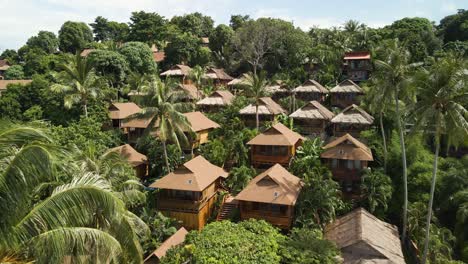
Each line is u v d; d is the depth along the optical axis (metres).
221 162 45.88
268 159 45.19
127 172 34.69
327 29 90.25
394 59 35.44
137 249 15.48
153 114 40.47
